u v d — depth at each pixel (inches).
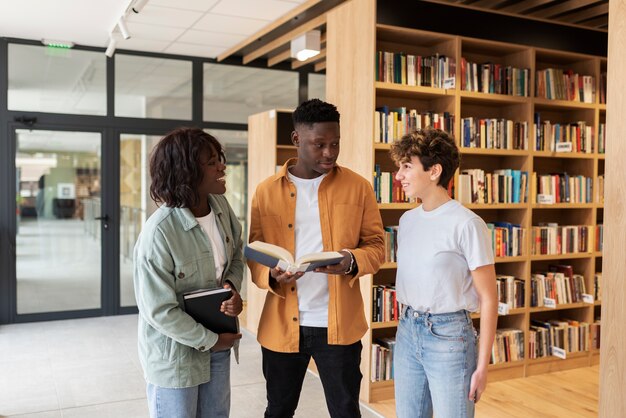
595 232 195.0
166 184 73.9
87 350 210.4
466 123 172.9
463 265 79.8
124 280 275.3
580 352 193.3
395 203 163.0
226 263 80.7
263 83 300.0
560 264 204.5
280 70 303.0
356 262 83.9
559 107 192.9
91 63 265.4
